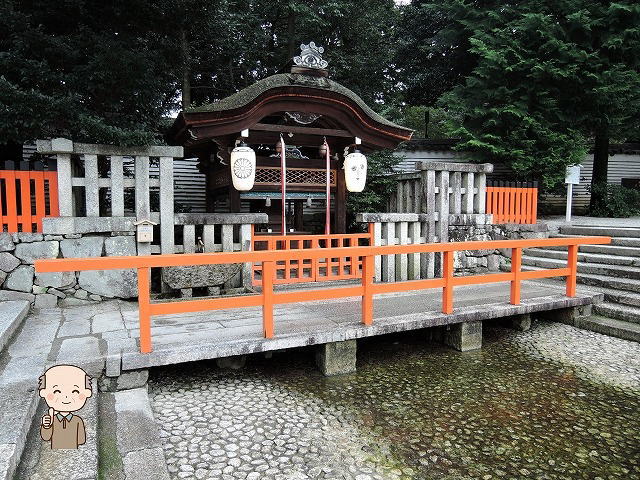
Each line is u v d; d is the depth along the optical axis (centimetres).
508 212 935
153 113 753
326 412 379
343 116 713
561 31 1234
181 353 390
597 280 720
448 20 1639
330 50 1419
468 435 346
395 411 383
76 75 616
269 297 426
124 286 582
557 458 316
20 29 590
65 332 444
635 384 441
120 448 291
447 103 1444
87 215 565
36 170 609
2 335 378
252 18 1332
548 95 1282
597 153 1516
